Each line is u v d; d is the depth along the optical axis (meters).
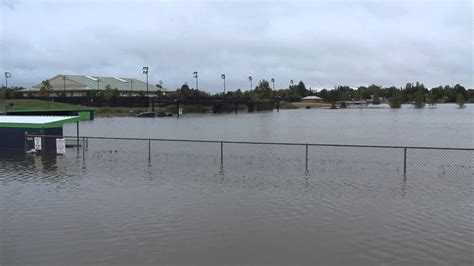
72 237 11.70
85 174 20.77
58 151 27.81
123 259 10.22
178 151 31.02
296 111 174.00
